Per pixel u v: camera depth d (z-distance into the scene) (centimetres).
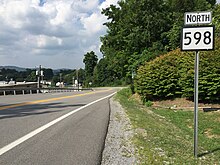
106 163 548
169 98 2062
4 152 605
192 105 1825
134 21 3017
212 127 1253
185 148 727
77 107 1602
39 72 6081
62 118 1124
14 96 2780
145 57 2817
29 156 576
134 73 2906
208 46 618
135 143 713
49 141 712
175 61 1986
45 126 928
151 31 3028
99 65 12412
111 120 1111
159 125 1111
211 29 618
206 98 1698
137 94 2697
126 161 561
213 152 750
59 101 2078
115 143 712
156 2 2997
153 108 1886
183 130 1185
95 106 1688
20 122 1011
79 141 716
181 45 635
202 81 1636
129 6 3097
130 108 1634
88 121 1054
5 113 1282
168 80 1978
